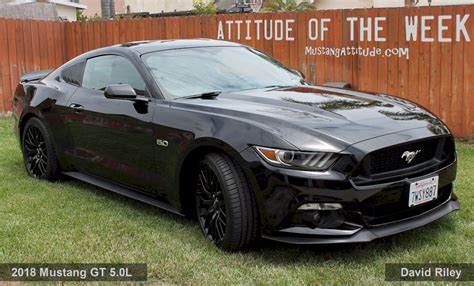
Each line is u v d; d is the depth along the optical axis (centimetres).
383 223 385
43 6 1558
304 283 361
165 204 479
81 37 1232
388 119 414
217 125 413
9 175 657
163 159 457
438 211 423
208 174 426
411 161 398
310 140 376
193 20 1059
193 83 493
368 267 382
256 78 523
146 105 477
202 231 439
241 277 373
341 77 918
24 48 1194
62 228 473
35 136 638
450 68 826
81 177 583
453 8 811
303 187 367
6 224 482
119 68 531
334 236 371
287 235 381
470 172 622
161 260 404
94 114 532
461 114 827
